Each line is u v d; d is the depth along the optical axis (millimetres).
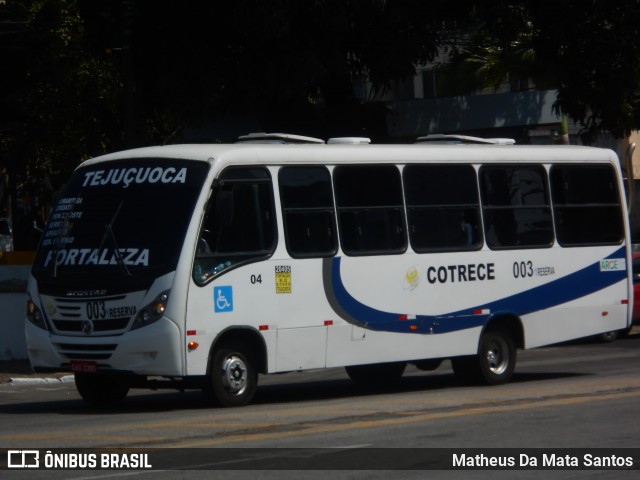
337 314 26000
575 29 48094
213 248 23953
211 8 43812
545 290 30250
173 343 23172
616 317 31875
